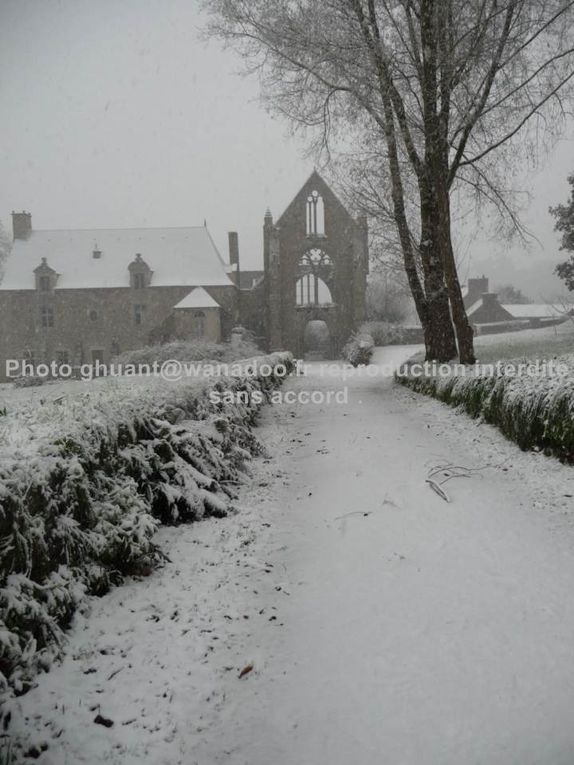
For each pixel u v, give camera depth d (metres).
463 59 11.83
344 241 51.59
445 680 2.74
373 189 17.19
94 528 3.62
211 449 5.87
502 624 3.18
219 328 53.59
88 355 55.28
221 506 5.11
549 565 3.87
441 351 14.73
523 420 7.07
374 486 5.89
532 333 27.67
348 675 2.84
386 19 13.61
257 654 3.05
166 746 2.40
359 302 50.72
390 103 14.10
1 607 2.64
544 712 2.48
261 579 3.94
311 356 57.03
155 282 55.75
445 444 7.87
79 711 2.55
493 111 13.38
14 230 58.88
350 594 3.68
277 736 2.46
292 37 13.41
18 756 2.28
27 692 2.62
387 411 11.40
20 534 2.83
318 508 5.43
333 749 2.37
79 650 2.99
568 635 3.03
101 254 57.81
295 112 14.83
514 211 14.79
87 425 3.90
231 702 2.69
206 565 4.16
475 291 73.75
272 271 51.16
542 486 5.69
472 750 2.31
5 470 2.84
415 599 3.54
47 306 55.28
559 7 12.00
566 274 26.77
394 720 2.51
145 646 3.08
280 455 7.79
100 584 3.54
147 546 3.84
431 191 14.16
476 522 4.75
